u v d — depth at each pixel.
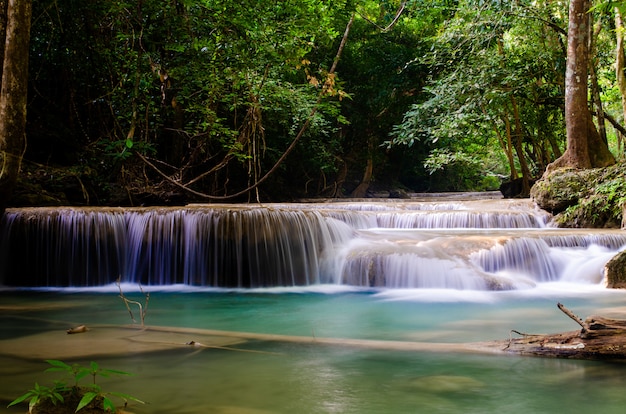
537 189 13.72
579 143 14.21
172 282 9.97
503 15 17.91
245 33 11.44
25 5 8.12
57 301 8.02
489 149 31.86
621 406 3.18
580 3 14.41
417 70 23.77
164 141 17.45
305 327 5.96
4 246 9.88
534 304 7.34
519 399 3.30
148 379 3.71
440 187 32.97
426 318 6.40
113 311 7.06
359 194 26.12
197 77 12.84
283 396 3.37
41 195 12.70
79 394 2.88
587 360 4.12
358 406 3.19
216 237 9.84
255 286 9.69
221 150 17.92
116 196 14.80
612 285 8.84
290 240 9.98
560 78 19.08
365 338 5.33
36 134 14.64
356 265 9.53
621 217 12.29
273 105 17.62
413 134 19.66
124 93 13.76
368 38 25.00
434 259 9.04
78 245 9.90
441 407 3.17
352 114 24.73
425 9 22.14
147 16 13.12
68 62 14.27
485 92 17.92
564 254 9.59
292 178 24.17
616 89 21.67
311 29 12.34
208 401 3.26
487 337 5.27
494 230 11.49
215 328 5.95
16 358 4.25
